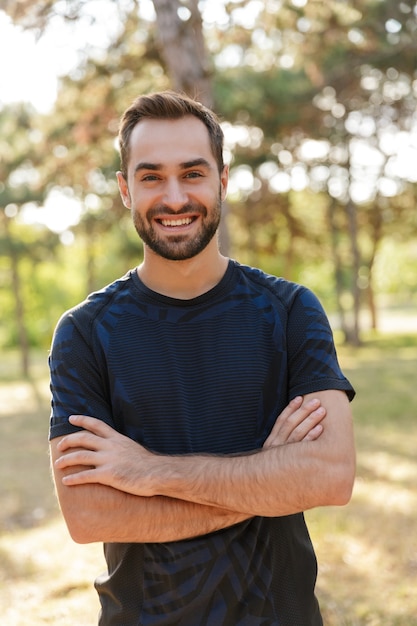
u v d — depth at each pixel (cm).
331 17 1115
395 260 7494
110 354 204
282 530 205
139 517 195
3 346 4672
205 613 196
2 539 642
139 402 201
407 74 1298
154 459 196
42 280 4250
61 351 208
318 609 212
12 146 1577
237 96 1450
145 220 204
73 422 203
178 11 927
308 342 208
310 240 3156
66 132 1233
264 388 204
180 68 929
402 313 6219
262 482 194
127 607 201
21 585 525
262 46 1256
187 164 202
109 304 211
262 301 211
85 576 539
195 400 201
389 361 2402
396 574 505
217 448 200
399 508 666
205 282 209
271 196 2116
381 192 2784
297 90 1470
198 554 197
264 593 199
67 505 199
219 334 205
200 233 204
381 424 1179
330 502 198
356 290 2973
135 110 207
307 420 203
